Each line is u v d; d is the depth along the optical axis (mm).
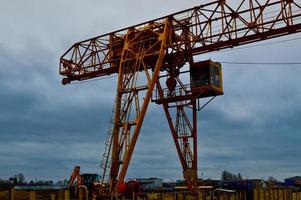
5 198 25281
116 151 40312
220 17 42469
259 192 49875
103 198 33969
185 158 44219
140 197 34594
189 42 43562
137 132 39844
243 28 41125
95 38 49656
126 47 44688
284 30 39719
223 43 42531
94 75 50375
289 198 59594
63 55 52000
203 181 54438
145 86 41000
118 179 38656
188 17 44062
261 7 40656
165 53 44781
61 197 28562
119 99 42094
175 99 45219
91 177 41219
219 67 45250
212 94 44719
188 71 45094
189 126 44625
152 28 44594
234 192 45844
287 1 39500
